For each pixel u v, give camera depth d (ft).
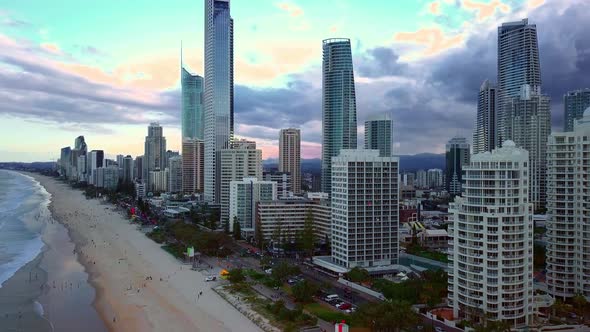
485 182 590.14
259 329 590.55
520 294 584.40
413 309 597.52
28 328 610.65
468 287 597.52
